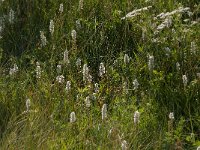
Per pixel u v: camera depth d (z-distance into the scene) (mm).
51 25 5586
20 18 6000
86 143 4410
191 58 5246
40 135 4453
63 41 5676
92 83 5305
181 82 5086
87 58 5535
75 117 4574
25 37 5832
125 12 5918
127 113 4738
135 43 5617
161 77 5059
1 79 5227
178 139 4453
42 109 4789
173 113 4707
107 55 5531
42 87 5102
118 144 4332
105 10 5891
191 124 4578
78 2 6059
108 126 4566
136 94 5047
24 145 4367
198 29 5617
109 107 4918
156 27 5598
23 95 5016
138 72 5230
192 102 4926
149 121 4699
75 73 5293
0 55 5535
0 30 5832
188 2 6113
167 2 6043
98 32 5742
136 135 4508
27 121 4617
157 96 5008
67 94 4949
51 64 5363
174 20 5754
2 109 4863
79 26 5766
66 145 4426
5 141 4414
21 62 5500
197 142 4406
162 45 5402
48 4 6105
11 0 6145
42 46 5625
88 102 4777
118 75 5184
